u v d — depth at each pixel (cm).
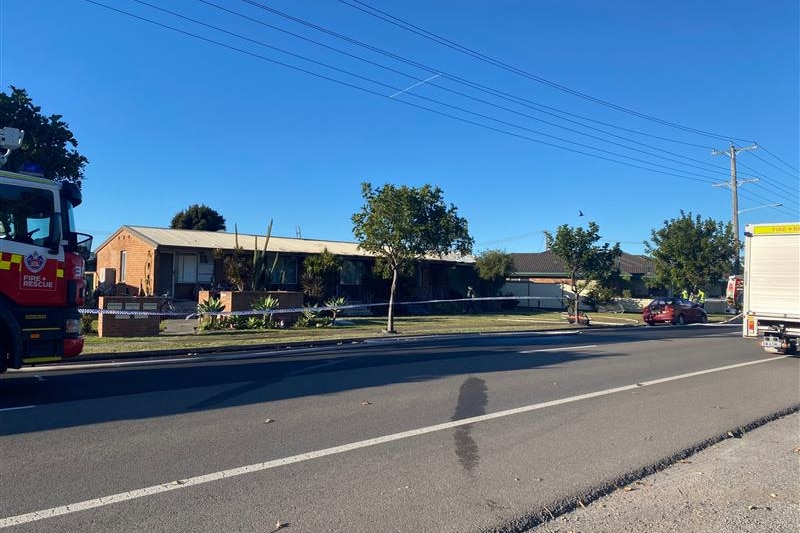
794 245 1521
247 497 495
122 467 566
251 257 2681
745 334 1592
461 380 1078
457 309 3791
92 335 1755
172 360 1341
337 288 3316
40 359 884
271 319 2209
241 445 645
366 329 2223
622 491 534
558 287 4481
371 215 2103
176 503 480
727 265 3747
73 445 636
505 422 768
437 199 2123
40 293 882
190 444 645
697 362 1420
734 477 577
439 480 546
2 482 522
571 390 1001
